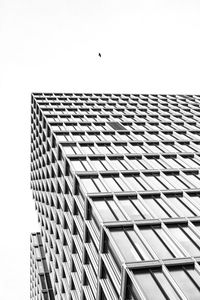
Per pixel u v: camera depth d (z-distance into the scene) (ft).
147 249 89.30
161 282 77.36
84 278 115.03
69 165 142.92
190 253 87.86
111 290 93.15
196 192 120.67
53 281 176.45
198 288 75.31
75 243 127.13
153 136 184.96
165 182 129.29
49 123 194.29
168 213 106.42
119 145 167.22
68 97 263.08
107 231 95.20
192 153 158.30
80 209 122.21
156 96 281.13
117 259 89.20
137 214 104.83
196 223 101.60
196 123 210.59
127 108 236.02
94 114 215.51
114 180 128.16
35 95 267.18
